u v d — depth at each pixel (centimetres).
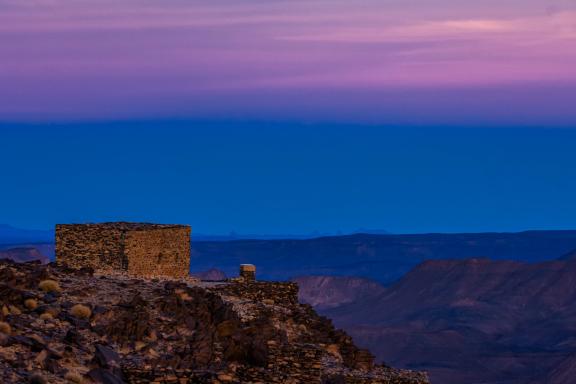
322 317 14050
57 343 10625
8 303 11294
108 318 11494
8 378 9506
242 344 11550
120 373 10494
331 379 12250
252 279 14925
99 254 16288
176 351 11300
